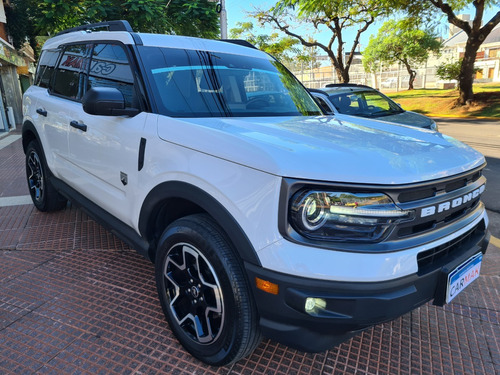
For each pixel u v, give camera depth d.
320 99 7.38
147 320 2.54
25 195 5.34
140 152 2.37
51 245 3.66
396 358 2.26
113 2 12.94
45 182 4.14
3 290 2.88
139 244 2.53
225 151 1.90
